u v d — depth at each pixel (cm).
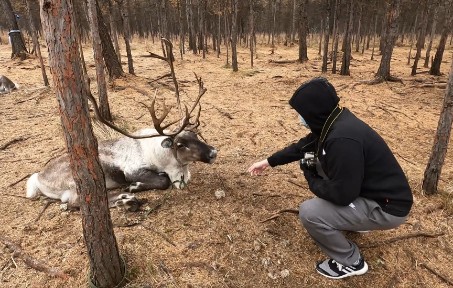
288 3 3259
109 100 834
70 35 219
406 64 1522
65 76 224
